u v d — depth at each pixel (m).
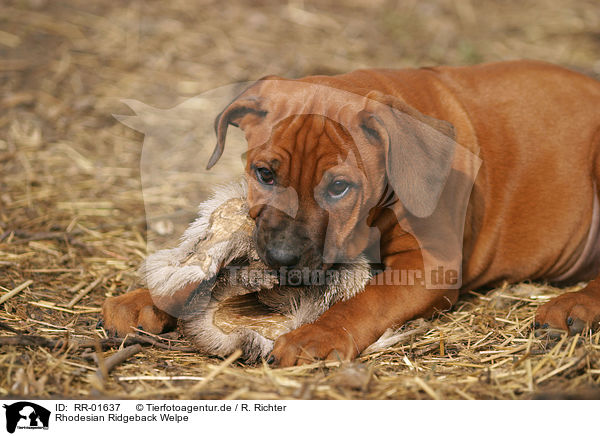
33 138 8.33
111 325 4.85
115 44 10.52
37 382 4.16
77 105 9.09
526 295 5.57
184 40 10.75
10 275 5.76
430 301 4.88
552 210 5.47
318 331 4.48
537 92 5.55
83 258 6.20
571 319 4.80
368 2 12.30
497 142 5.36
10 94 9.16
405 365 4.56
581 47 10.87
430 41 11.12
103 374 4.26
